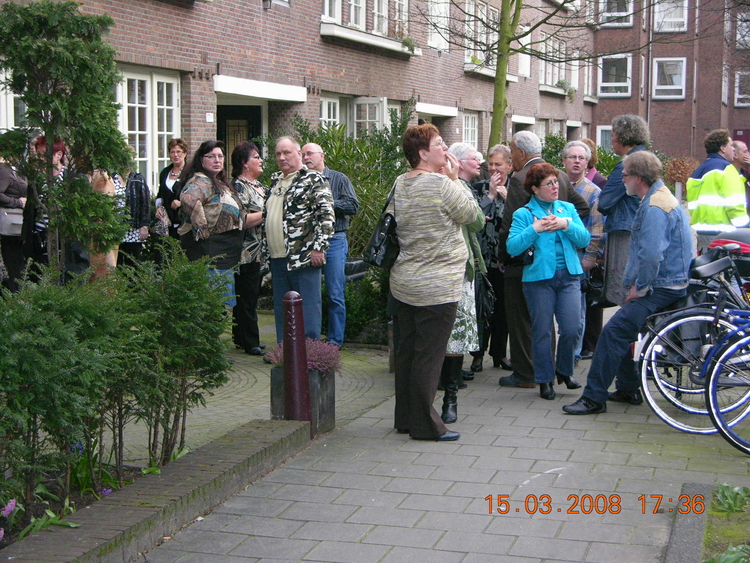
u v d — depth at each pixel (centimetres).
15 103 947
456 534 416
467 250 588
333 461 527
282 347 586
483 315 734
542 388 683
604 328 628
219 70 1344
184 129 1289
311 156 814
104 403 445
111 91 512
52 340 369
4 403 363
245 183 833
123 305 443
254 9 1429
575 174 788
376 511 446
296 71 1570
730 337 551
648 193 613
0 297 385
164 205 932
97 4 1086
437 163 552
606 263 739
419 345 561
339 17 1734
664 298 610
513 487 479
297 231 736
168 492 431
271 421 560
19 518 411
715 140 934
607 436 575
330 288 839
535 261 666
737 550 379
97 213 512
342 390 735
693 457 530
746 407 556
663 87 4128
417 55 2036
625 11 3831
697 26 3928
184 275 483
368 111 1841
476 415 632
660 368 630
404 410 584
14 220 809
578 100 3731
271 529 426
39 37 489
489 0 2445
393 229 561
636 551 395
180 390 500
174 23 1236
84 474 454
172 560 392
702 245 949
